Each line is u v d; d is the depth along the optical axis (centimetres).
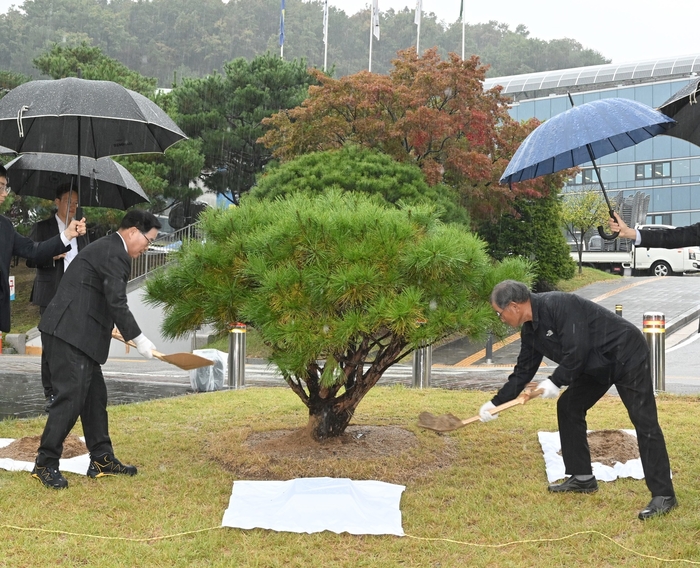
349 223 499
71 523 422
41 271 666
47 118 627
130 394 998
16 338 2161
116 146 652
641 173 4025
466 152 1870
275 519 429
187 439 636
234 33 6725
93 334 485
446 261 475
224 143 2612
